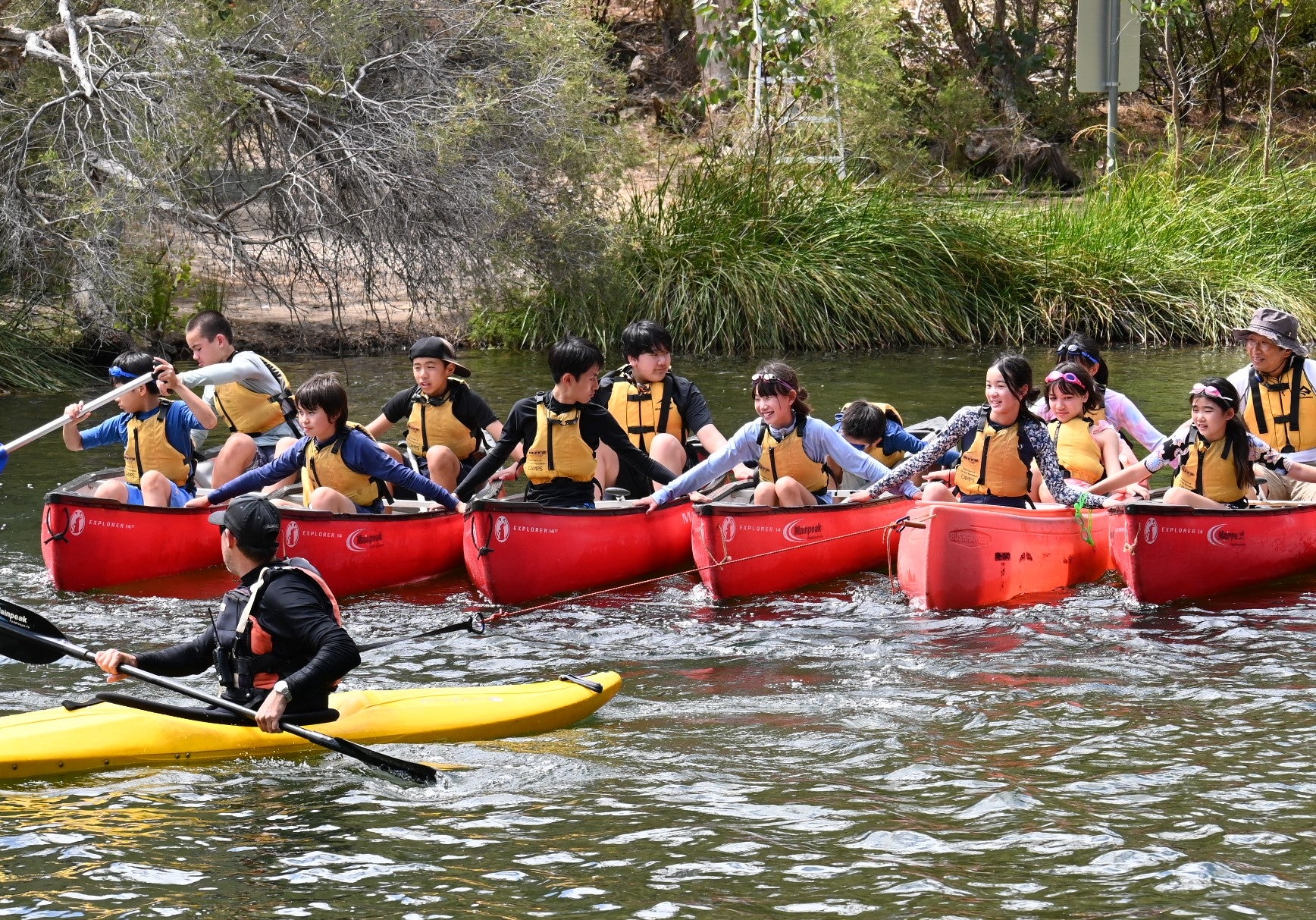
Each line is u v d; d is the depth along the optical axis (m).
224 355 14.03
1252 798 7.68
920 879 6.76
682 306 26.22
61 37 22.70
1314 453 13.39
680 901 6.56
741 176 28.61
